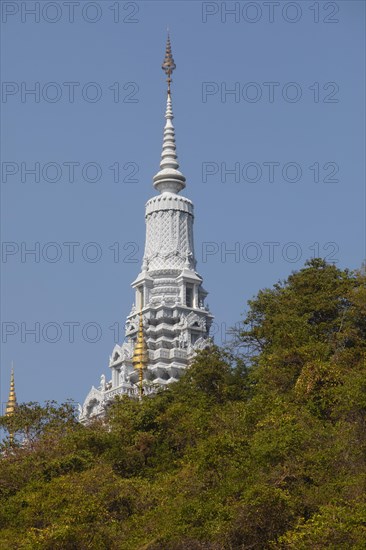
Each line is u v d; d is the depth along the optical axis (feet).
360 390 446.19
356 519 368.68
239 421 455.22
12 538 422.41
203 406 500.33
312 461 410.52
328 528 369.09
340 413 451.53
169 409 503.61
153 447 499.51
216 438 426.10
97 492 439.22
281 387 488.85
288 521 393.91
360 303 516.73
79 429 517.96
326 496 394.93
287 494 396.37
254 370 513.04
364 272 552.00
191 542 396.16
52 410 545.44
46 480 472.85
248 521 393.50
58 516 423.23
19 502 444.55
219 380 528.63
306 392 463.01
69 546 406.41
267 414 439.63
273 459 412.98
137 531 410.72
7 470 477.77
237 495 405.39
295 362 494.18
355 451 418.10
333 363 476.95
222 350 542.57
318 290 544.62
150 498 439.22
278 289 554.87
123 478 474.90
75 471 474.90
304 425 432.25
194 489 422.82
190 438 486.38
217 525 392.47
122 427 512.63
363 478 395.55
